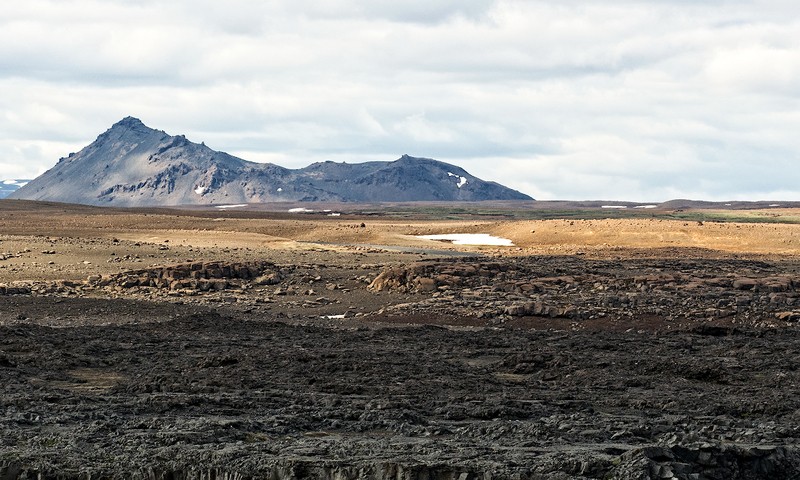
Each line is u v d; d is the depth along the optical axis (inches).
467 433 2150.6
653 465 1659.7
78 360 3240.7
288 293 5241.1
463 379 2945.4
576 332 4042.8
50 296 4990.2
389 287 5285.4
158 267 5762.8
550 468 1699.1
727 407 2539.4
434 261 6343.5
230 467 1781.5
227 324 4065.0
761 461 1739.7
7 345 3422.7
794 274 6003.9
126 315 4453.7
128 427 2178.9
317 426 2250.2
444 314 4461.1
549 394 2748.5
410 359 3282.5
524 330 4099.4
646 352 3476.9
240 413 2409.0
